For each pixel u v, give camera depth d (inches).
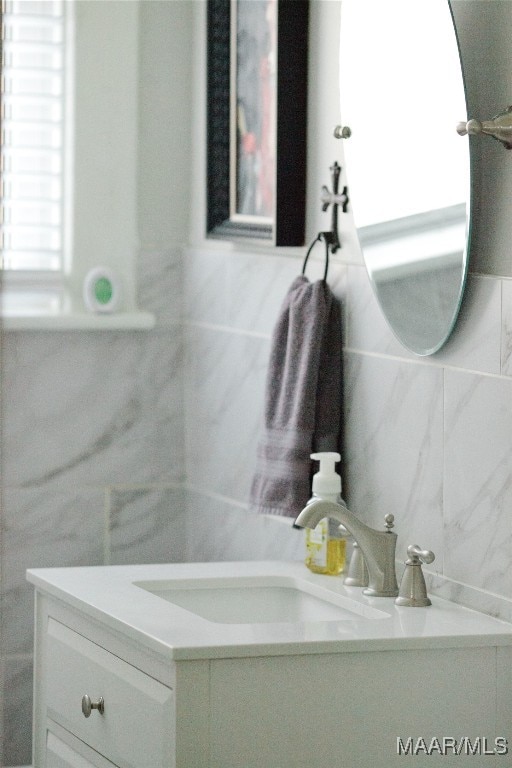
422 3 79.2
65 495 121.8
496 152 75.1
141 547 124.8
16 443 119.7
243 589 89.3
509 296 74.4
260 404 109.5
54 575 88.9
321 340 93.5
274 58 100.3
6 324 116.6
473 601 79.1
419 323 81.9
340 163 95.3
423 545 84.6
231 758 69.0
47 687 89.4
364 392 92.0
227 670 68.7
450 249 77.2
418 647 71.5
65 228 124.4
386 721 71.6
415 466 85.4
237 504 114.1
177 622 74.1
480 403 77.9
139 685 73.5
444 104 76.9
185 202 125.0
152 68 123.5
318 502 81.2
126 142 123.6
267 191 104.6
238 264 113.3
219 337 117.3
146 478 124.6
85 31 122.5
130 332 123.2
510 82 74.3
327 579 88.1
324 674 70.4
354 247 93.0
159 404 124.8
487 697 73.5
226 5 111.0
